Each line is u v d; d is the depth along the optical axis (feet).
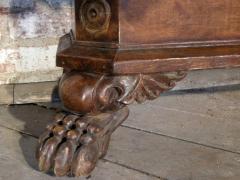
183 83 3.40
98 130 1.71
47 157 1.69
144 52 1.61
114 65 1.55
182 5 1.68
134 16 1.60
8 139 2.26
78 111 1.67
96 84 1.61
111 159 2.01
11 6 3.02
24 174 1.81
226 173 1.87
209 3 1.73
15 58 3.11
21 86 3.10
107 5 1.59
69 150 1.68
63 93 1.66
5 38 3.05
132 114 2.79
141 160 2.00
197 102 3.11
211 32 1.75
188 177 1.82
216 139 2.32
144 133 2.41
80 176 1.77
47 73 3.22
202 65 1.69
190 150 2.15
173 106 2.99
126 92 1.66
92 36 1.66
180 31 1.69
